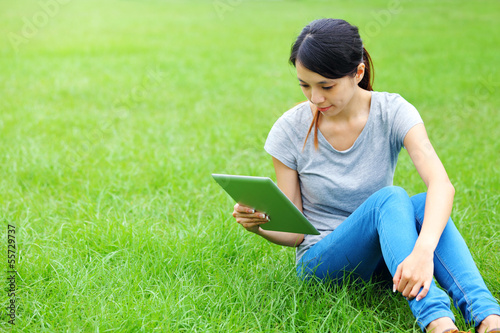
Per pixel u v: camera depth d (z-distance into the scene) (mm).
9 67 9391
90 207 3846
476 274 2215
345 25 2361
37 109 6801
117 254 3074
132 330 2365
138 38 13109
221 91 8227
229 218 3529
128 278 2787
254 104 7430
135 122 6445
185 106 7371
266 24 15547
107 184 4383
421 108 7094
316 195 2697
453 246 2281
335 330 2332
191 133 5996
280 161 2725
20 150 5129
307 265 2641
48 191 4285
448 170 4672
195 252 3053
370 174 2592
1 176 4578
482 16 16469
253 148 5469
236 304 2576
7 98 7367
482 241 3312
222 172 4723
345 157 2607
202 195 4184
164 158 5000
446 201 2260
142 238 3201
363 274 2619
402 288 2146
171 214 3881
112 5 19844
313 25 2355
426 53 11070
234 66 10102
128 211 3834
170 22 15961
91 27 14734
